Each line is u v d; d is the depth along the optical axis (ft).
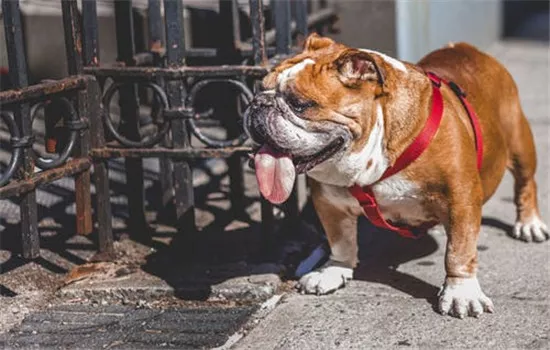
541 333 7.20
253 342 7.23
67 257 8.45
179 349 7.18
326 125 6.92
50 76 11.95
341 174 7.24
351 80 6.97
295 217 8.68
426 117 7.25
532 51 16.76
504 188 9.95
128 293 7.92
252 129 6.88
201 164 10.30
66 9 8.07
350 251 7.98
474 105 7.84
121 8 8.62
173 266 8.27
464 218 7.40
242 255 8.41
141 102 10.94
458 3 14.03
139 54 8.93
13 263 8.30
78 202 8.27
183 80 8.21
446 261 7.52
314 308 7.64
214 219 9.09
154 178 9.97
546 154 10.77
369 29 11.26
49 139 8.16
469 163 7.39
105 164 8.30
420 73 7.42
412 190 7.38
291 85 6.86
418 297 7.74
